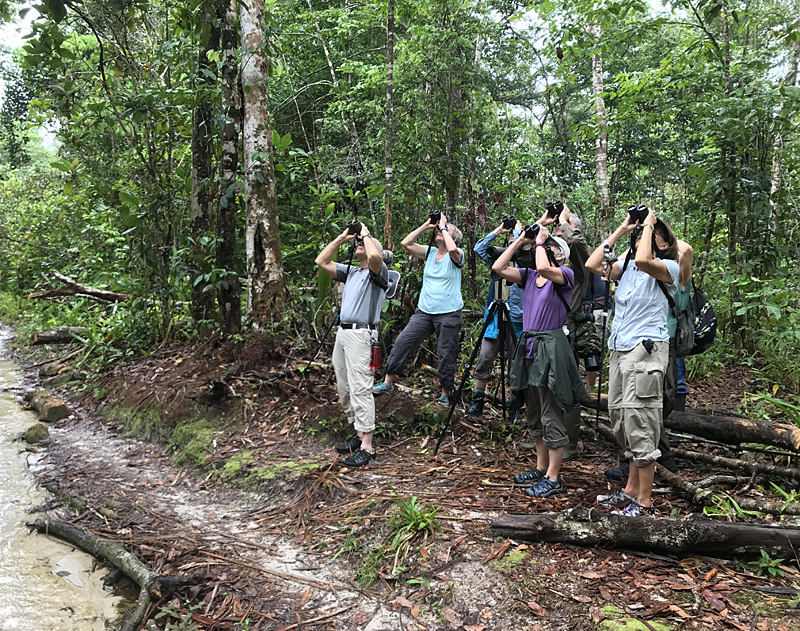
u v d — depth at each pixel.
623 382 3.29
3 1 4.73
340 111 10.32
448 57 7.57
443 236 4.93
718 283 7.47
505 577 2.90
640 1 7.61
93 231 10.37
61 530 3.87
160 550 3.58
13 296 13.62
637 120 8.38
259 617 2.91
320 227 7.49
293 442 4.91
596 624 2.51
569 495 3.73
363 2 11.09
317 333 6.28
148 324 7.83
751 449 4.05
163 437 5.47
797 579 2.75
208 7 5.91
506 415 5.11
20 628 2.94
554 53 9.18
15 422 6.28
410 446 4.73
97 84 7.71
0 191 15.58
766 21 7.63
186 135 7.72
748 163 7.48
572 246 4.07
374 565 3.22
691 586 2.72
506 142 8.80
